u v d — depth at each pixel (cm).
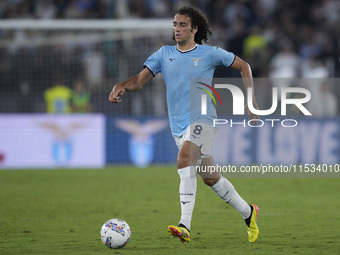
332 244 2322
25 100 6750
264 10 8525
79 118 5841
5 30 7844
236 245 2306
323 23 8594
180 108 2278
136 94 6425
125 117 5881
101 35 7238
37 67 7094
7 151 5772
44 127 5809
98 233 2617
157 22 5747
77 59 7156
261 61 7688
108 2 8262
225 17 8431
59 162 5816
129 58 6675
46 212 3297
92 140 5850
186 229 2152
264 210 3359
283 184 4650
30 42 7119
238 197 2300
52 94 6494
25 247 2272
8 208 3453
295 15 8569
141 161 5897
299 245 2302
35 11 8219
